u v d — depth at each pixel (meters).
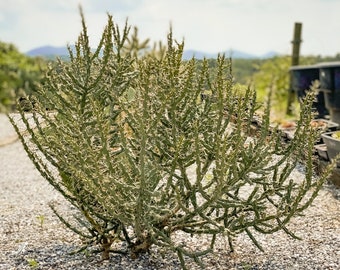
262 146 3.39
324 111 9.30
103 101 3.47
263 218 3.27
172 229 3.39
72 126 3.37
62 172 3.75
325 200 4.77
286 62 12.33
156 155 3.33
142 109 3.25
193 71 3.18
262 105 3.27
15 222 4.52
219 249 3.77
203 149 3.27
